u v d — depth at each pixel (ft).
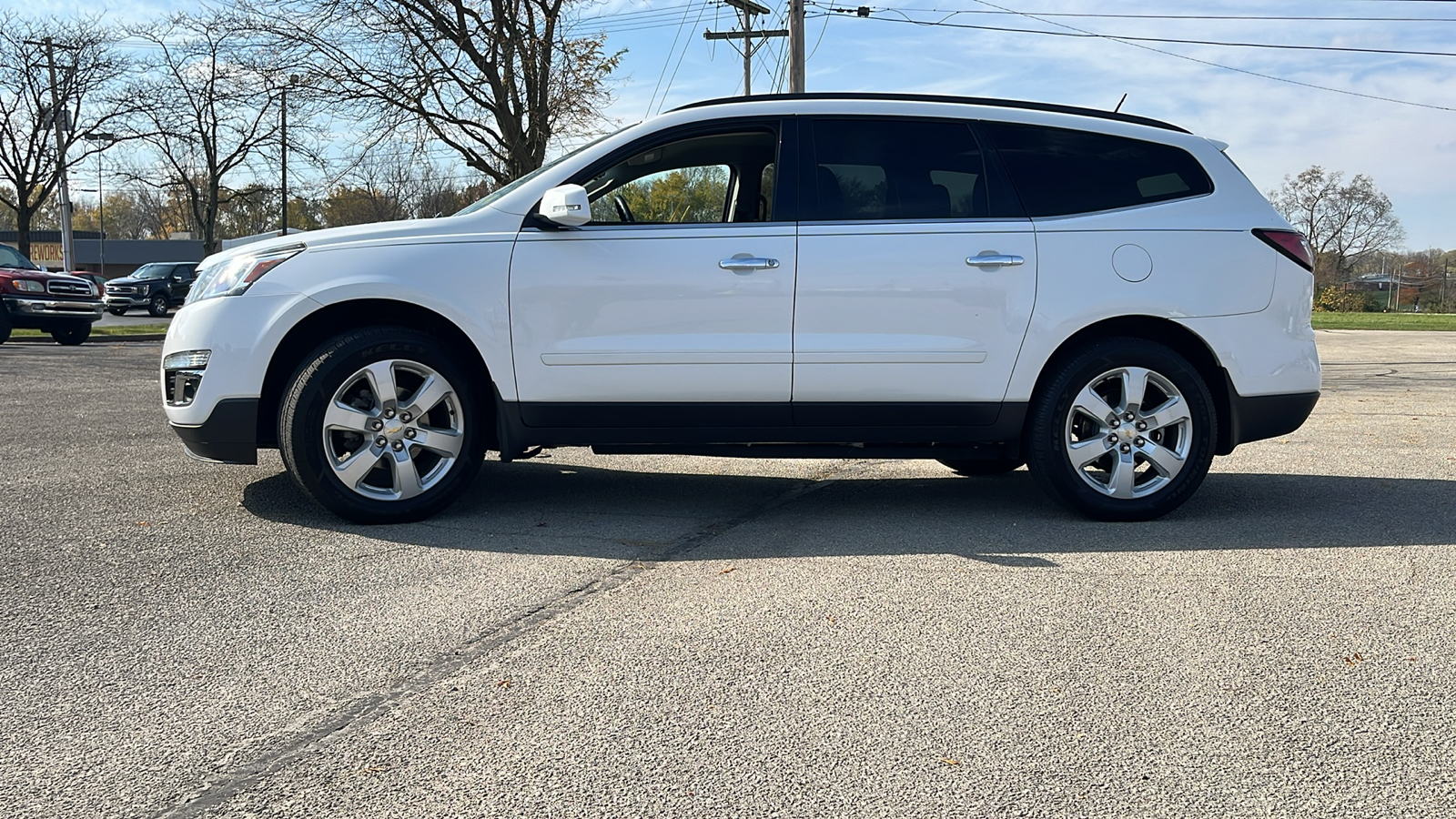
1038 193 15.40
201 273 15.76
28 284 60.44
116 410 27.76
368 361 14.60
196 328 14.78
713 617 10.94
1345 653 9.94
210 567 12.68
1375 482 18.95
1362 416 29.68
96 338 68.80
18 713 8.52
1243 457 22.06
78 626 10.56
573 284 14.80
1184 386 15.26
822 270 14.83
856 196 15.21
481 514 15.78
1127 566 12.96
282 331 14.57
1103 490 15.47
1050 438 15.28
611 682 9.18
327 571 12.53
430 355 14.76
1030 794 7.32
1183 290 15.25
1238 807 7.15
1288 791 7.38
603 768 7.64
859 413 15.10
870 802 7.20
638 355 14.80
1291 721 8.48
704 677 9.31
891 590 11.91
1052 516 16.01
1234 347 15.43
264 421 15.14
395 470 14.88
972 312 14.98
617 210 15.25
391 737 8.13
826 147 15.38
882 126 15.52
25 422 25.05
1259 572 12.68
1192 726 8.38
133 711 8.58
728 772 7.61
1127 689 9.09
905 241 14.94
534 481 18.66
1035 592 11.85
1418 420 28.78
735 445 15.51
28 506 15.80
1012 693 9.00
